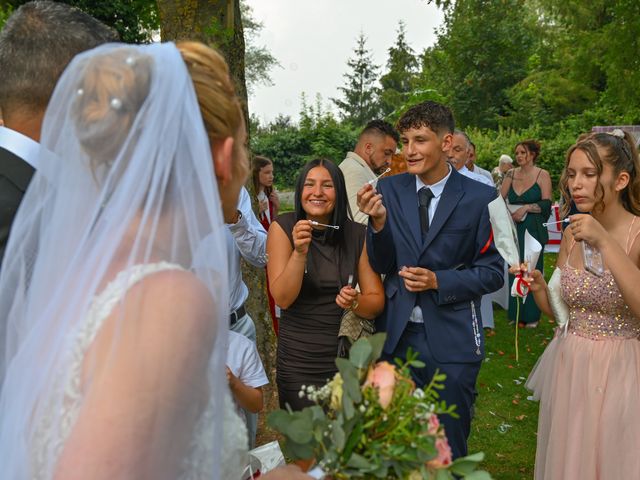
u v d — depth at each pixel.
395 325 3.27
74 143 1.28
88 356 1.10
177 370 1.08
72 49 1.77
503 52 32.94
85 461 1.01
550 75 29.02
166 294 1.12
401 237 3.33
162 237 1.22
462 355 3.21
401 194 3.43
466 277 3.18
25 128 1.77
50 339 1.18
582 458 2.92
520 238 7.12
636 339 2.93
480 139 22.69
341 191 3.30
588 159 2.92
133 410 1.04
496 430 4.77
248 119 4.78
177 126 1.25
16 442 1.17
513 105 32.41
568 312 3.12
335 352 3.29
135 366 1.06
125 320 1.09
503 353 6.56
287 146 28.48
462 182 3.38
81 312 1.15
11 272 1.43
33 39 1.76
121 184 1.23
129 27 12.92
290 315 3.35
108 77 1.26
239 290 3.25
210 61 1.38
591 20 21.27
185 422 1.10
